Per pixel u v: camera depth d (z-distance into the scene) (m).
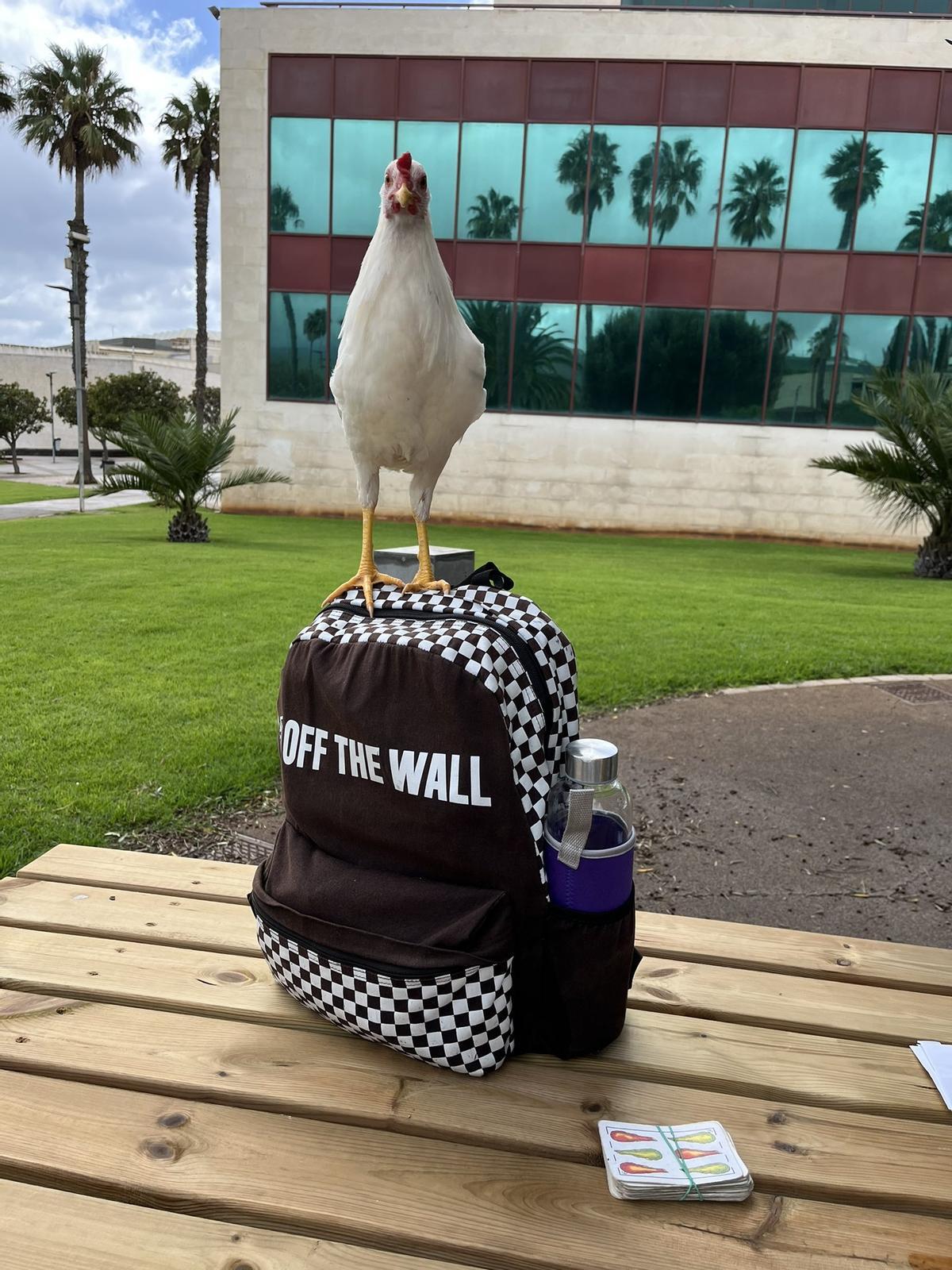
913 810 3.92
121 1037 1.46
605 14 17.55
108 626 7.08
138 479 14.27
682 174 17.98
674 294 18.47
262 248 19.22
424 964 1.29
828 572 13.44
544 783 1.39
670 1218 1.13
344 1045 1.46
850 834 3.66
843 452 18.64
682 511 19.39
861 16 17.05
